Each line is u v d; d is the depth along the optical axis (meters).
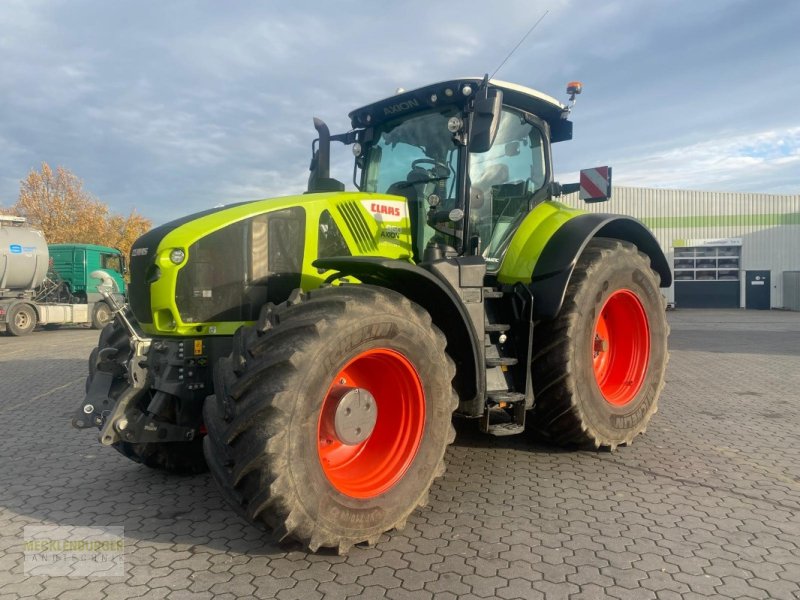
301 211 3.67
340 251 3.79
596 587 2.52
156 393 3.37
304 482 2.62
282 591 2.51
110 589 2.55
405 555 2.82
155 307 3.38
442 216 3.94
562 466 4.12
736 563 2.73
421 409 3.12
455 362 3.59
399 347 3.01
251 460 2.54
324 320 2.73
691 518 3.23
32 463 4.36
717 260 27.91
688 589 2.51
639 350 4.74
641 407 4.59
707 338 13.70
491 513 3.30
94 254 19.77
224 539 3.04
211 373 3.39
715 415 5.64
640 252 4.99
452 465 4.14
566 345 4.03
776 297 27.64
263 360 2.67
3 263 16.16
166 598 2.47
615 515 3.27
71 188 37.12
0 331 16.83
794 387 7.16
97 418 3.54
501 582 2.56
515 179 4.60
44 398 6.81
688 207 27.83
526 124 4.77
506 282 4.26
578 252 4.06
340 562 2.77
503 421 3.88
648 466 4.11
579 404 4.10
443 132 4.28
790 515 3.27
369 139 4.73
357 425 2.93
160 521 3.28
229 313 3.45
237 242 3.48
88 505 3.53
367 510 2.84
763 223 27.61
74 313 18.62
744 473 3.96
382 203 4.04
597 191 5.62
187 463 4.03
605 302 4.33
